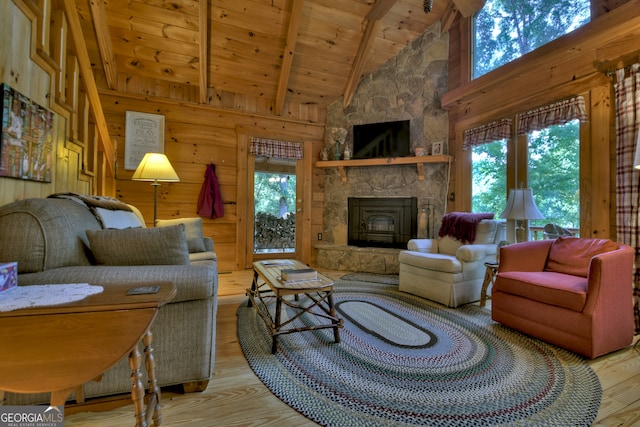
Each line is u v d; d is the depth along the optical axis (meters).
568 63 2.80
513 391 1.48
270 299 2.94
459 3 2.38
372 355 1.84
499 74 3.31
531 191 2.69
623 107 2.35
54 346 0.86
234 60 4.14
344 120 4.98
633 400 1.41
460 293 2.79
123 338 0.90
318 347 1.94
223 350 1.90
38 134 1.83
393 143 4.48
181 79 4.19
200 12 3.41
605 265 1.80
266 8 3.67
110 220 1.89
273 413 1.30
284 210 4.85
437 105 4.28
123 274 1.27
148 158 3.25
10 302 0.89
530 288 2.09
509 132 3.34
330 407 1.35
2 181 1.53
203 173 4.33
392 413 1.31
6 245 1.20
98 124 2.96
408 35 4.40
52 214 1.34
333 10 3.87
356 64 4.48
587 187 2.67
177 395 1.41
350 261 4.52
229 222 4.49
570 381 1.56
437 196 4.22
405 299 3.00
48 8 1.98
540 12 3.13
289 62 4.15
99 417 1.25
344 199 4.88
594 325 1.77
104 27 3.39
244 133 4.55
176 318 1.37
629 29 2.32
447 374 1.63
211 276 1.40
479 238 3.12
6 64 1.56
